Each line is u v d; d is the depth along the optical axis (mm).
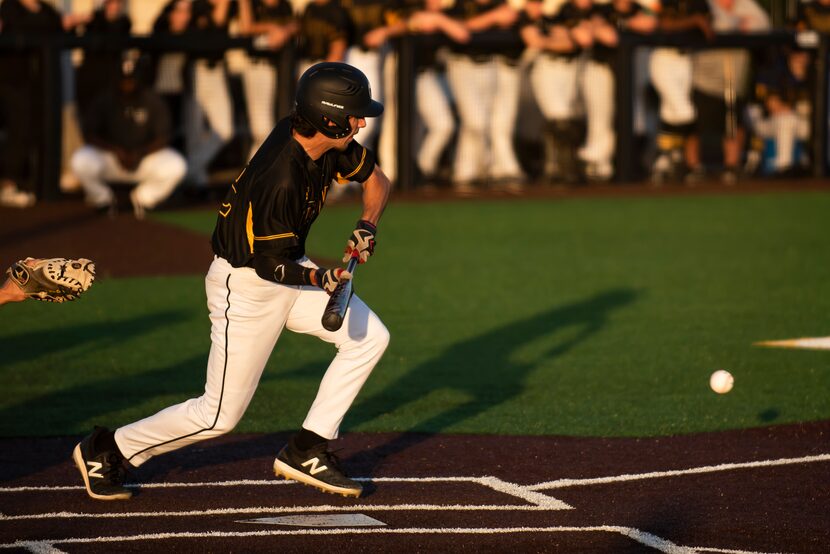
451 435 22141
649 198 56281
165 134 49219
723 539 16578
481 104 56250
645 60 59844
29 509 17781
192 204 52969
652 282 37562
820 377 26469
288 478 18500
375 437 21984
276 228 16703
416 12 54688
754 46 60250
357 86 16656
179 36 50969
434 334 30703
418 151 56812
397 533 16750
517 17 55750
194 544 16250
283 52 52344
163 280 37281
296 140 16906
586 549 16156
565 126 58344
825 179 63156
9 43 50219
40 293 17062
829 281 37781
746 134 61844
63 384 25781
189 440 18031
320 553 15914
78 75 50281
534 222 49438
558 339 30266
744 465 20172
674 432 22328
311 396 24984
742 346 29406
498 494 18578
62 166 54438
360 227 18031
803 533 16828
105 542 16297
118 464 18219
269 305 17344
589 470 19906
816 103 62469
